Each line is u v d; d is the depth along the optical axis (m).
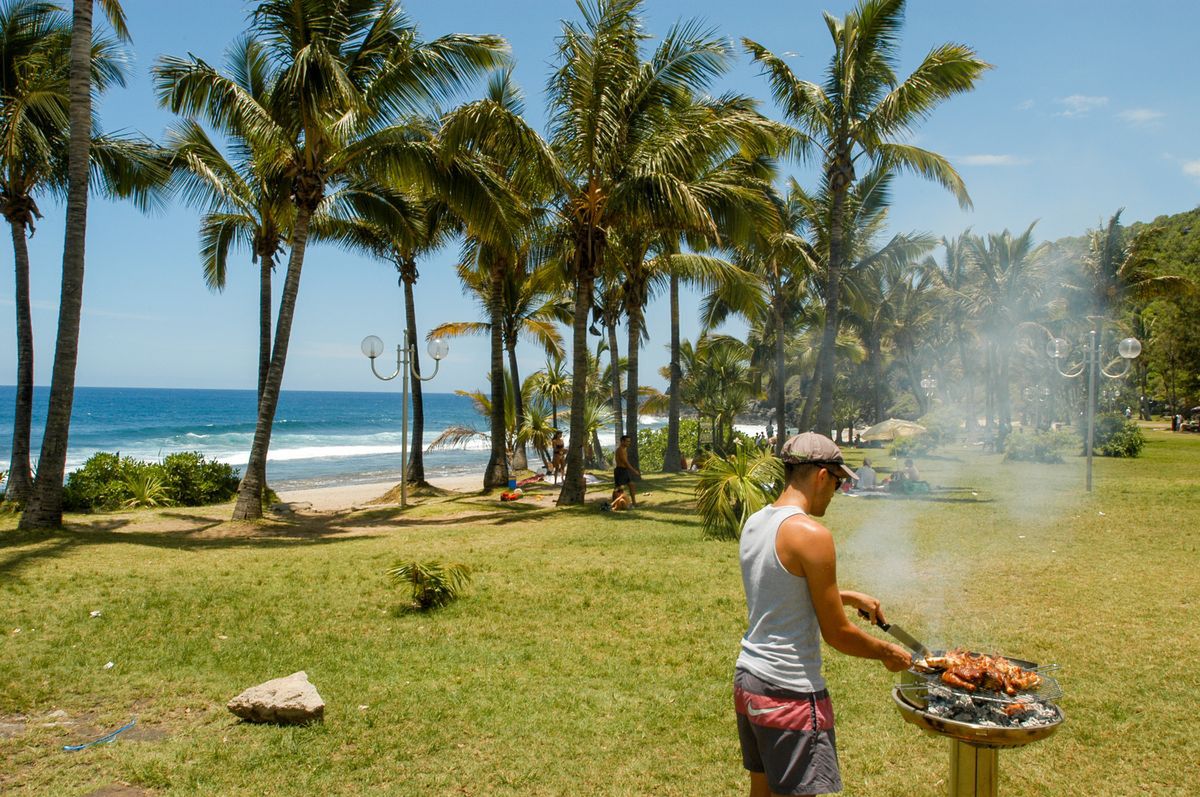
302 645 6.01
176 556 10.12
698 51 14.36
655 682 5.16
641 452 30.47
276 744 4.21
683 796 3.66
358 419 95.62
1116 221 36.22
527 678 5.25
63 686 5.09
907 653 2.54
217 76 12.90
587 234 15.48
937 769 3.92
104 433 60.16
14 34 13.89
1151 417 76.19
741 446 11.46
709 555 9.77
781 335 26.61
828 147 17.22
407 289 21.38
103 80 15.69
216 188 16.14
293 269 14.05
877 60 16.44
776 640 2.47
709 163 15.77
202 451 47.59
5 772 3.89
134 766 3.92
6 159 13.39
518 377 26.28
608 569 8.86
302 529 13.40
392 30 13.98
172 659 5.64
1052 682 2.61
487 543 11.09
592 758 4.05
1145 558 9.14
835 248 17.11
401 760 4.03
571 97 14.62
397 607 7.20
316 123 12.81
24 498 14.99
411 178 14.14
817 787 2.39
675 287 24.56
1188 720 4.43
